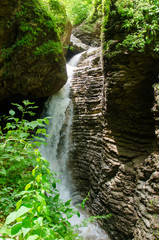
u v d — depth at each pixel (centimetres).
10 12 507
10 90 568
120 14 406
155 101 346
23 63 535
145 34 372
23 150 182
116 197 402
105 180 459
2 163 169
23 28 516
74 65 951
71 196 607
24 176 181
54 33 580
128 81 406
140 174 369
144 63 384
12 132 185
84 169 600
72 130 668
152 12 365
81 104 657
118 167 429
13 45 523
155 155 341
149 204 314
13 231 81
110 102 457
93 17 1155
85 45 1105
